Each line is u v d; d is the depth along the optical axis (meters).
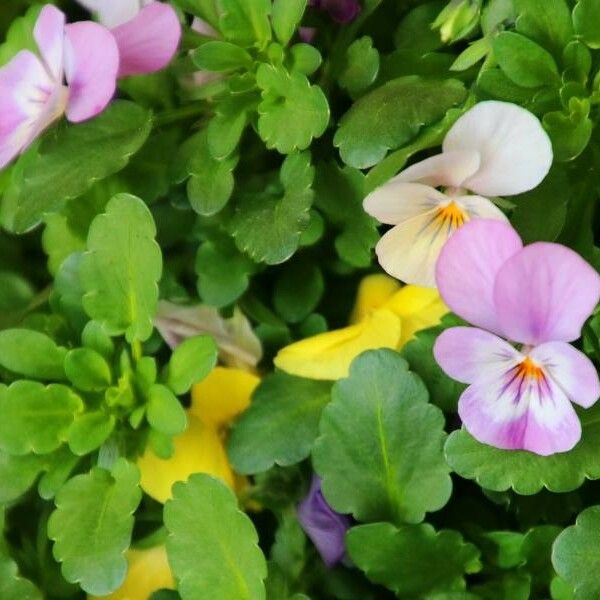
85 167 0.31
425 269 0.30
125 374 0.31
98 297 0.31
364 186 0.30
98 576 0.29
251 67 0.31
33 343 0.31
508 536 0.30
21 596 0.30
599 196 0.30
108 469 0.31
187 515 0.29
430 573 0.30
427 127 0.30
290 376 0.31
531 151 0.29
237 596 0.29
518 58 0.29
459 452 0.29
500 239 0.28
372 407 0.30
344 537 0.30
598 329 0.29
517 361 0.29
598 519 0.29
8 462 0.31
